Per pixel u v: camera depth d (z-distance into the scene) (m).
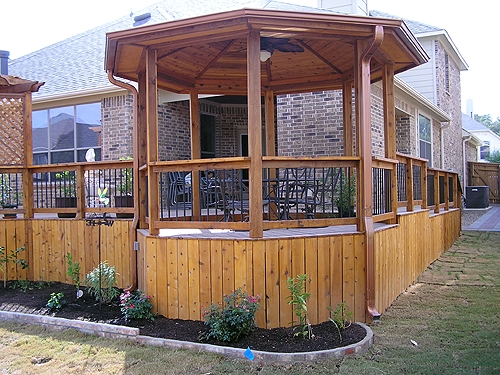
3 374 3.54
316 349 3.62
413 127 12.01
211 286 4.34
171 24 4.20
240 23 4.05
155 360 3.62
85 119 10.39
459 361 3.45
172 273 4.56
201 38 4.46
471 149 24.64
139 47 4.80
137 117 5.70
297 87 7.06
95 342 4.11
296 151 8.46
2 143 6.70
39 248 6.63
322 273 4.32
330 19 4.11
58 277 6.45
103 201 6.41
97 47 12.89
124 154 9.68
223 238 4.30
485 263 7.31
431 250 7.38
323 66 6.55
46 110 10.89
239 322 3.83
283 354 3.50
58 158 10.75
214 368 3.42
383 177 5.40
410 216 6.11
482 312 4.71
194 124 6.76
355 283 4.46
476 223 12.87
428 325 4.33
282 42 5.57
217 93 6.98
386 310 4.88
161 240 4.64
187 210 8.22
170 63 6.00
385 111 5.58
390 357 3.56
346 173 6.75
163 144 9.85
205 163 4.43
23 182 6.78
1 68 11.72
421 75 14.76
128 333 4.16
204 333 4.01
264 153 10.88
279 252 4.19
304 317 3.97
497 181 21.22
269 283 4.16
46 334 4.41
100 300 5.02
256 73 4.19
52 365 3.66
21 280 6.53
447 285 5.94
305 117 8.41
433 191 8.09
